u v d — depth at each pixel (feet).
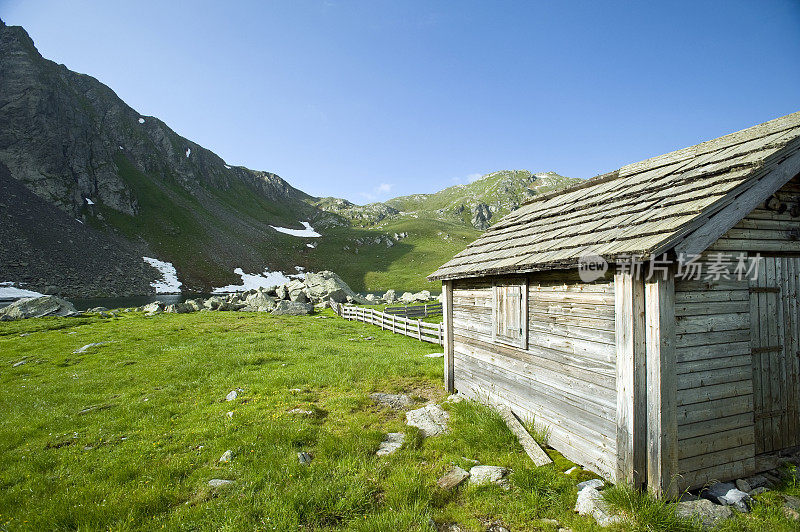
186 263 355.15
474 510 18.56
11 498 20.18
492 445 24.95
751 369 21.02
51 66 460.55
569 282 23.79
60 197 349.61
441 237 572.10
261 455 23.85
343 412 31.86
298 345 64.28
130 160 510.99
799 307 22.97
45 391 41.22
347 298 163.84
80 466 23.93
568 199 34.58
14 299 200.64
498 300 31.04
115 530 17.24
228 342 67.31
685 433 18.90
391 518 17.29
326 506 18.33
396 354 57.82
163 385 42.57
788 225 22.40
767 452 21.74
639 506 17.29
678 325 18.80
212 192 611.47
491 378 32.32
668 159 28.12
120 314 115.24
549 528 17.11
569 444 23.61
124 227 376.07
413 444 25.13
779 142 18.95
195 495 20.22
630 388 18.76
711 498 18.83
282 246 481.87
